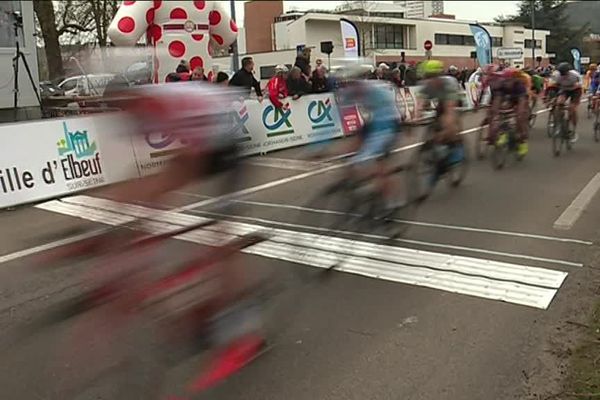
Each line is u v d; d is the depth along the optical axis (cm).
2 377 332
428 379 316
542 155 1033
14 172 744
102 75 395
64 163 789
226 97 341
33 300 438
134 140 338
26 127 766
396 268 488
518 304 409
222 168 342
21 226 649
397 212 638
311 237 569
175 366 336
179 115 320
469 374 320
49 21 1670
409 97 1312
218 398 305
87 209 695
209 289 354
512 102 952
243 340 355
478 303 413
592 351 336
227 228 361
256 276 459
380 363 335
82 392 315
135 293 362
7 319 407
